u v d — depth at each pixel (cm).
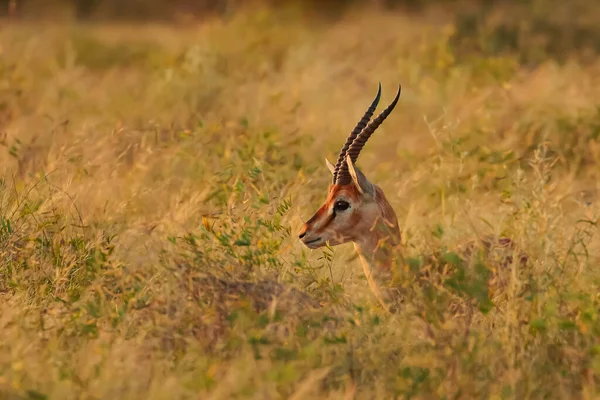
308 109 2948
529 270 1358
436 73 3145
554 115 2444
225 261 1406
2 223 1570
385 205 1456
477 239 1413
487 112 2491
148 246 1558
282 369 1155
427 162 2056
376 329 1278
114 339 1281
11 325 1307
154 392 1138
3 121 2608
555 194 1983
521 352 1241
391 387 1191
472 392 1187
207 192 1836
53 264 1527
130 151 2322
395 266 1370
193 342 1253
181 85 2908
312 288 1481
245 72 3400
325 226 1439
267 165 1933
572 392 1212
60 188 1778
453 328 1291
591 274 1448
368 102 2958
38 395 1128
